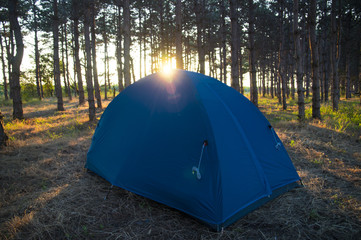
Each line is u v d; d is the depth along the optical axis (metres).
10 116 11.66
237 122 3.24
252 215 2.87
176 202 2.93
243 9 17.73
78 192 3.48
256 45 24.77
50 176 4.07
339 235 2.48
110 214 2.92
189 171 2.88
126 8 10.58
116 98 4.28
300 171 4.16
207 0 19.66
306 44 23.98
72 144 6.14
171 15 22.86
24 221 2.66
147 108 3.54
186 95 3.28
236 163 2.91
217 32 25.72
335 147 5.44
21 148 5.66
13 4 8.57
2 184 3.74
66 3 16.94
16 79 10.07
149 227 2.66
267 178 3.21
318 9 18.02
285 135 6.73
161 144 3.16
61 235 2.50
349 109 11.38
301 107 9.04
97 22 21.28
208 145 2.84
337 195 3.25
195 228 2.66
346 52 22.61
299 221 2.74
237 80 9.45
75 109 15.02
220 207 2.63
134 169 3.30
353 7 18.44
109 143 3.90
